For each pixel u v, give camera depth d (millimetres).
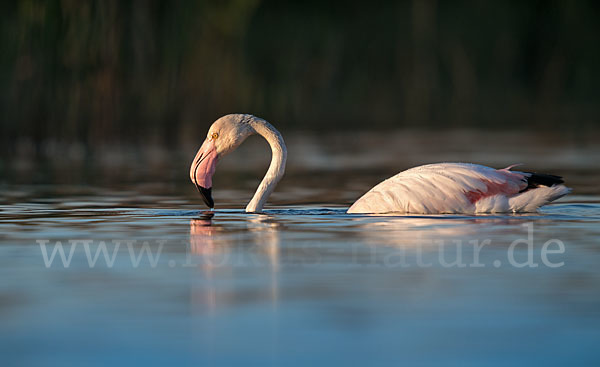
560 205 12797
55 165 20750
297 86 39375
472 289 7508
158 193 15133
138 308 6961
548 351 5895
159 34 26406
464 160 21281
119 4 24953
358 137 30078
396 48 43719
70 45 23922
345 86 42594
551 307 6910
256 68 37125
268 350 5953
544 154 22766
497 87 45531
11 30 25609
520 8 46344
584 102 47750
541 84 47562
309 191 15477
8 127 24312
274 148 12938
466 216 11438
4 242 9812
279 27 39750
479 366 5637
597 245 9336
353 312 6816
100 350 5980
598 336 6180
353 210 12125
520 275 8000
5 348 6023
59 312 6867
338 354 5875
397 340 6145
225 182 17359
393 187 11906
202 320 6637
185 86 27891
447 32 44375
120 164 20938
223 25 29562
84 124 24531
